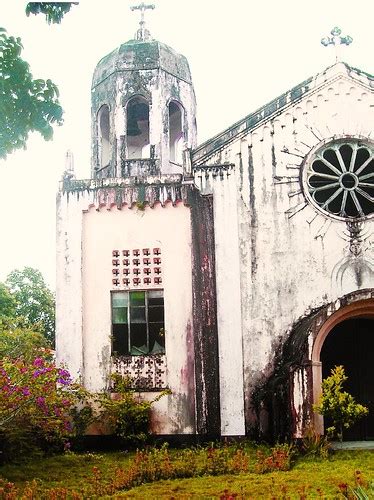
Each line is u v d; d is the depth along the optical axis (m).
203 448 14.59
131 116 19.55
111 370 15.57
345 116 16.30
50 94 7.35
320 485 10.37
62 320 15.73
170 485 10.85
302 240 15.77
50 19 6.73
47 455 14.27
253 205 15.92
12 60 7.10
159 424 15.25
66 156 16.53
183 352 15.49
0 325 24.33
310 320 14.45
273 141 16.19
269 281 15.59
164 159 17.58
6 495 9.77
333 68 16.45
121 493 10.39
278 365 15.23
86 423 15.10
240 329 15.38
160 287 15.82
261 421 14.97
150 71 17.91
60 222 16.20
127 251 16.02
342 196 16.28
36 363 12.25
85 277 15.98
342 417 13.29
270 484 10.53
